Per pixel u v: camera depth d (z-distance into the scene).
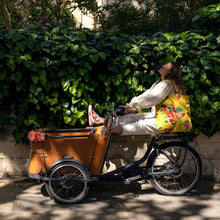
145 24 5.68
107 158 4.05
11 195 3.41
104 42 3.79
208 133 4.05
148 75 3.90
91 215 2.95
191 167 4.08
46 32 3.78
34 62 3.64
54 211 3.02
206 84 3.92
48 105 3.83
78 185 3.47
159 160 4.07
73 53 3.70
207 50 3.90
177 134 4.09
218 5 4.00
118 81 3.78
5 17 5.52
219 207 3.21
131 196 3.51
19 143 3.86
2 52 3.57
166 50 3.86
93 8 6.19
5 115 3.81
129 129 3.41
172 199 3.43
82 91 3.76
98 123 3.53
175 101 3.32
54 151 3.25
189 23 5.71
